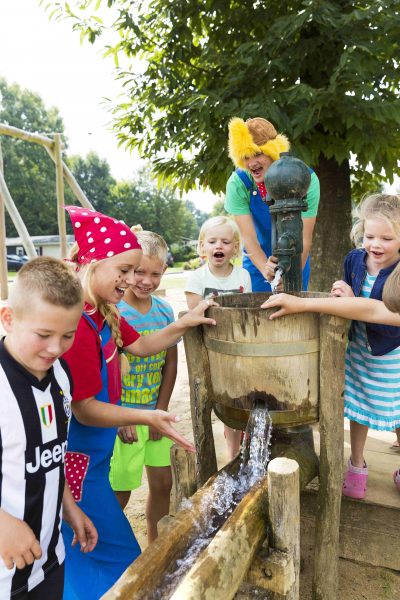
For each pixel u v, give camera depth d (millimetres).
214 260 2857
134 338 2053
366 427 2193
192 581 1066
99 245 1745
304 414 1792
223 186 5586
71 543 1751
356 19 4062
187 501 1513
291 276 2238
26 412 1349
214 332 1835
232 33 5215
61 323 1328
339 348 1729
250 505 1419
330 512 1844
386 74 4508
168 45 5512
